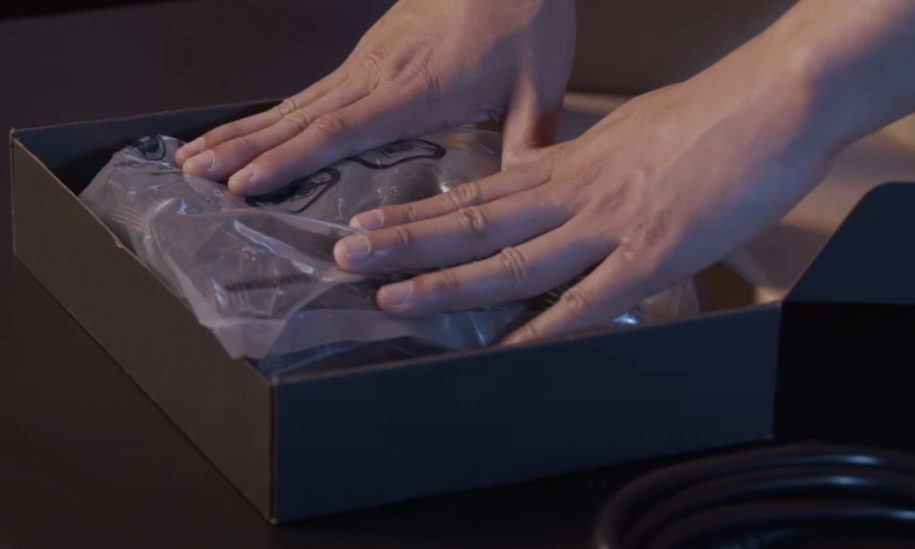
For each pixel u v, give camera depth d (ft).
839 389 2.63
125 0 5.25
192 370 2.44
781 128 2.67
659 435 2.47
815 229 2.92
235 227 2.62
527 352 2.36
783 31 2.76
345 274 2.55
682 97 2.77
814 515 2.33
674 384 2.45
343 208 2.77
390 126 2.99
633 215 2.65
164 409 2.54
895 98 2.69
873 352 2.72
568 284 2.67
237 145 2.90
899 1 2.66
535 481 2.43
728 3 3.48
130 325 2.60
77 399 2.57
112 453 2.46
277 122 3.00
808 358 2.70
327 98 3.06
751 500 2.34
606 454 2.45
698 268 2.65
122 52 3.86
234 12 4.25
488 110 3.12
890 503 2.35
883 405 2.60
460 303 2.56
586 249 2.63
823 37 2.69
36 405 2.56
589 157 2.73
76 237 2.73
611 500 2.27
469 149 3.00
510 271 2.59
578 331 2.45
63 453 2.46
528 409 2.39
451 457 2.37
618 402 2.43
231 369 2.35
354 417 2.31
